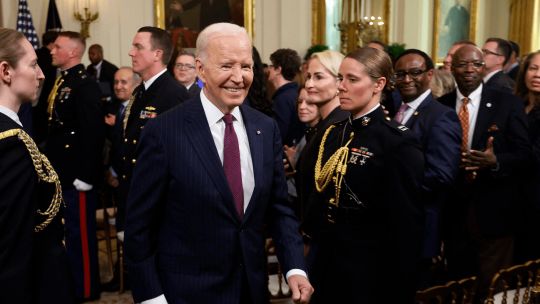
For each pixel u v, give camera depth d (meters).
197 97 1.88
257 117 1.96
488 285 3.21
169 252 1.82
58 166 3.54
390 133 2.22
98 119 3.56
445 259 3.50
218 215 1.79
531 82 3.30
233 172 1.83
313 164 2.54
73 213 3.61
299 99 3.26
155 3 9.25
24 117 3.88
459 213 3.23
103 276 4.30
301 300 1.84
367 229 2.28
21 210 1.63
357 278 2.26
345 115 2.60
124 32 9.00
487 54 4.41
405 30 10.95
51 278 1.74
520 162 3.03
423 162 2.21
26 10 7.59
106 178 4.27
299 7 10.07
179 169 1.78
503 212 3.13
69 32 3.58
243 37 1.75
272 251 3.38
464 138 3.14
